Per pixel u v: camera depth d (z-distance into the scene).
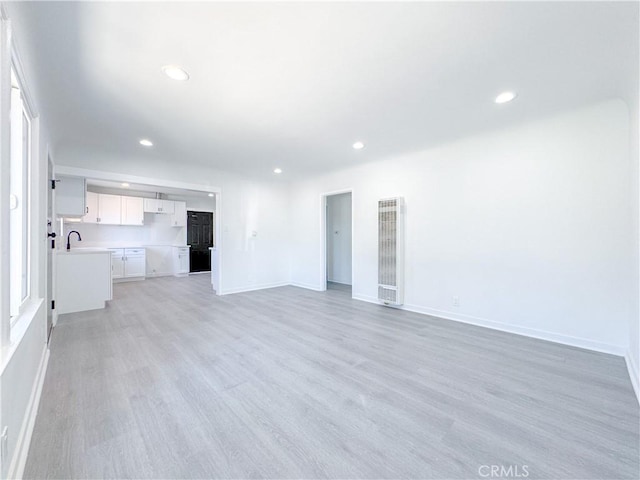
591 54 1.87
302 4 1.48
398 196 4.29
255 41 1.77
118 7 1.49
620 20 1.57
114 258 6.76
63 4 1.45
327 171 5.25
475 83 2.24
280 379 2.21
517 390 2.04
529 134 3.06
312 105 2.60
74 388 2.05
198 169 5.04
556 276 2.92
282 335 3.19
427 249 4.00
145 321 3.70
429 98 2.48
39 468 1.34
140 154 4.09
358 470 1.35
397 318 3.84
